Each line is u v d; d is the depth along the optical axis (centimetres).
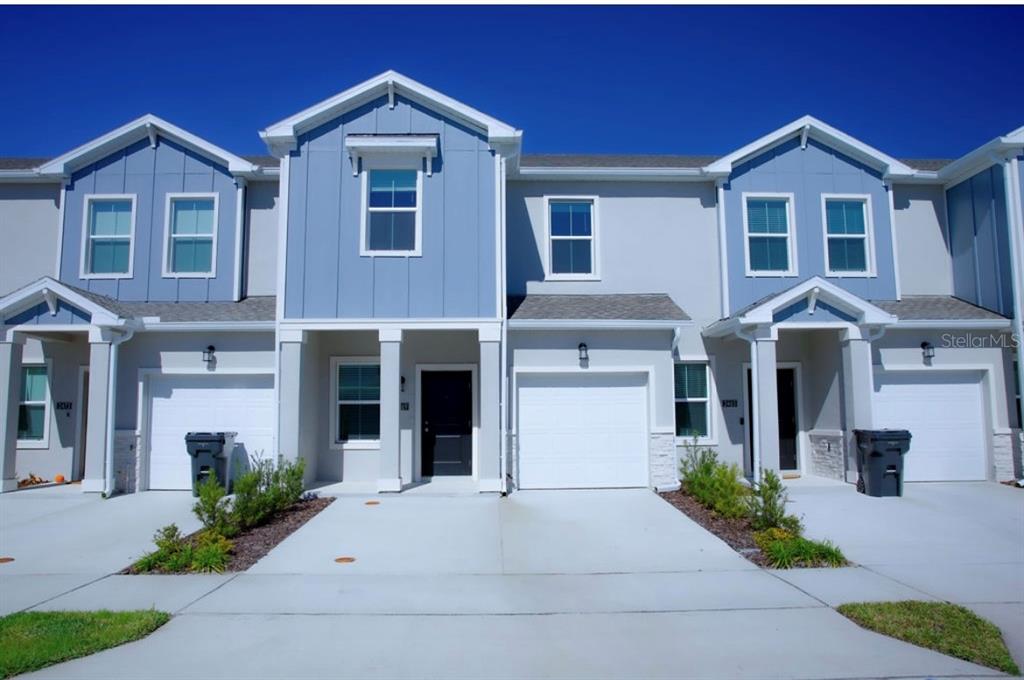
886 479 1265
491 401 1309
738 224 1523
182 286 1494
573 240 1546
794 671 538
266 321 1344
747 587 768
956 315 1445
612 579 802
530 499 1248
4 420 1331
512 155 1393
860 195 1552
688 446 1471
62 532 1033
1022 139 1411
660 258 1539
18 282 1541
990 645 584
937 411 1456
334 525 1061
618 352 1355
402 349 1462
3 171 1516
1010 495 1280
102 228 1520
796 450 1544
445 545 954
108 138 1493
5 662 540
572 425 1361
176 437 1378
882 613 663
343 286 1330
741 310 1456
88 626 623
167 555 862
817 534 1013
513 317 1352
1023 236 1418
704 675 531
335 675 531
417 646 591
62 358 1512
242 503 1023
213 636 614
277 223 1546
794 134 1541
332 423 1451
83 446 1505
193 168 1521
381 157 1359
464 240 1346
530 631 629
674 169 1520
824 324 1364
